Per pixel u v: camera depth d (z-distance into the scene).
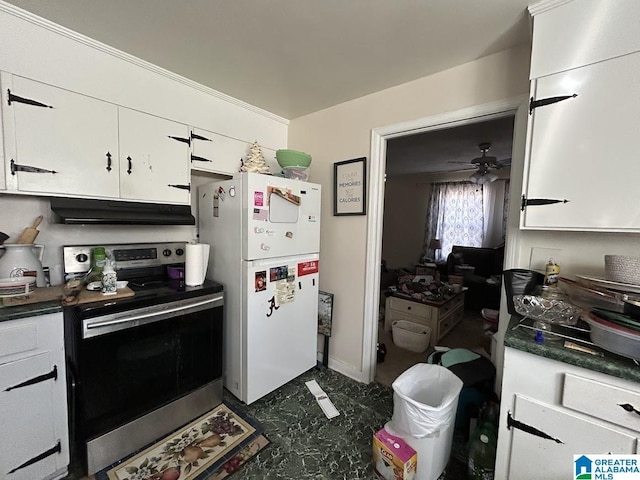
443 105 1.74
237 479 1.35
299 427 1.70
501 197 4.96
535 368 0.98
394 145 3.43
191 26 1.37
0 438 1.14
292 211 2.01
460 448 1.51
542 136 1.14
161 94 1.79
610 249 1.24
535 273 1.30
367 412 1.85
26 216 1.53
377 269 2.15
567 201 1.10
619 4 0.98
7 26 1.27
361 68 1.72
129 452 1.45
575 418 0.91
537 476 0.99
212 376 1.82
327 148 2.35
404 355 2.68
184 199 1.93
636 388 0.82
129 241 1.92
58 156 1.43
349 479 1.37
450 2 1.17
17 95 1.31
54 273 1.63
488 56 1.57
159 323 1.53
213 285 1.81
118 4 1.23
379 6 1.21
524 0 1.14
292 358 2.12
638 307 0.89
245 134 2.28
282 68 1.74
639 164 0.97
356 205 2.17
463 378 1.60
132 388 1.45
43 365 1.23
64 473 1.33
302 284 2.15
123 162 1.65
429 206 5.70
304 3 1.20
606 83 1.01
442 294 3.24
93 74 1.52
